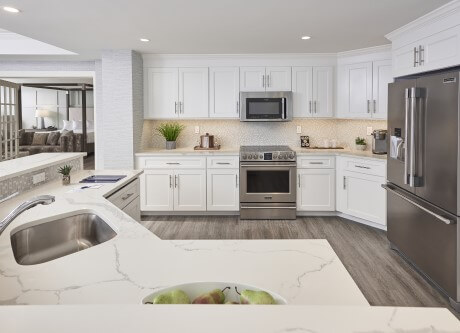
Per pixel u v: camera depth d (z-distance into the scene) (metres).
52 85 12.53
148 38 4.58
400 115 3.71
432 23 3.50
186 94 5.72
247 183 5.43
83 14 3.57
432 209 3.14
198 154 5.49
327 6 3.34
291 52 5.52
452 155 2.83
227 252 1.54
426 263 3.30
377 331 0.68
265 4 3.29
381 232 4.82
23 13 3.53
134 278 1.28
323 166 5.45
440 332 0.67
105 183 3.18
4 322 0.69
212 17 3.69
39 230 2.10
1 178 2.54
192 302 1.06
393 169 3.96
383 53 5.09
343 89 5.60
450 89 2.83
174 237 4.66
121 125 5.32
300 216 5.62
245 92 5.63
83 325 0.68
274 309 0.76
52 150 10.76
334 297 1.14
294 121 6.11
